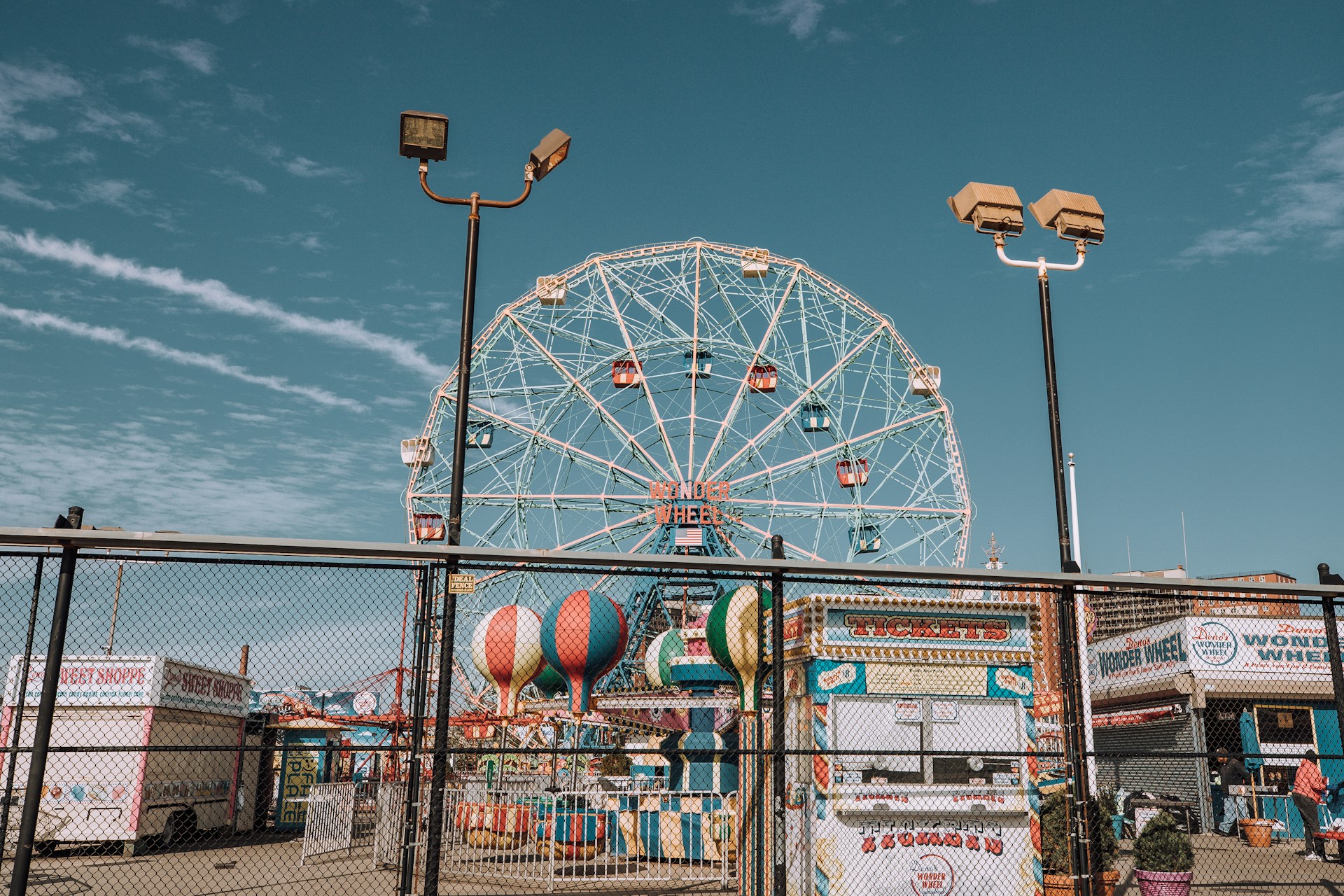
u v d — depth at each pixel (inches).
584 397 2303.2
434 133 460.4
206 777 889.5
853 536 2225.6
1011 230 507.8
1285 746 1051.3
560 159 471.5
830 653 470.6
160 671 812.0
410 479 2204.7
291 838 922.1
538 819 729.6
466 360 425.1
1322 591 424.2
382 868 682.8
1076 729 413.7
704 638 990.4
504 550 363.9
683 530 2207.2
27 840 322.7
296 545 351.3
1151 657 1130.0
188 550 356.8
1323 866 705.0
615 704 866.8
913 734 467.8
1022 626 491.8
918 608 483.2
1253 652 1050.1
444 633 363.9
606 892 568.4
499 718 1063.0
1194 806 1018.7
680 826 724.7
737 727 828.0
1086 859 407.2
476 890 569.0
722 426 2276.1
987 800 462.9
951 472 2223.2
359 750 365.4
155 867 699.4
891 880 448.5
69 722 791.1
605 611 978.7
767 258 2332.7
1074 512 1005.2
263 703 1088.2
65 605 345.1
